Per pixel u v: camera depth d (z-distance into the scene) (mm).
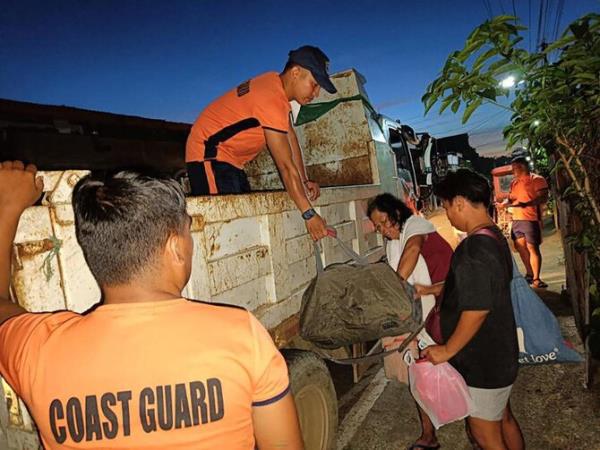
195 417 828
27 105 3348
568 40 1415
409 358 2236
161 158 4398
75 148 3600
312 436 2123
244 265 2053
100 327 858
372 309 2021
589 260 2896
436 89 1549
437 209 17156
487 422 1916
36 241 1290
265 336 921
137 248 870
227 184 2801
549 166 4262
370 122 4555
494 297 1751
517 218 5496
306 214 2334
